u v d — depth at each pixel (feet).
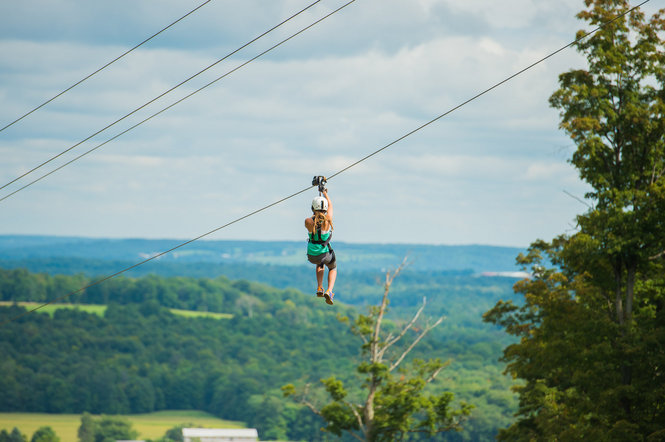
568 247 221.66
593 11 226.38
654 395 201.57
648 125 215.92
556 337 224.53
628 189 222.07
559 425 232.73
